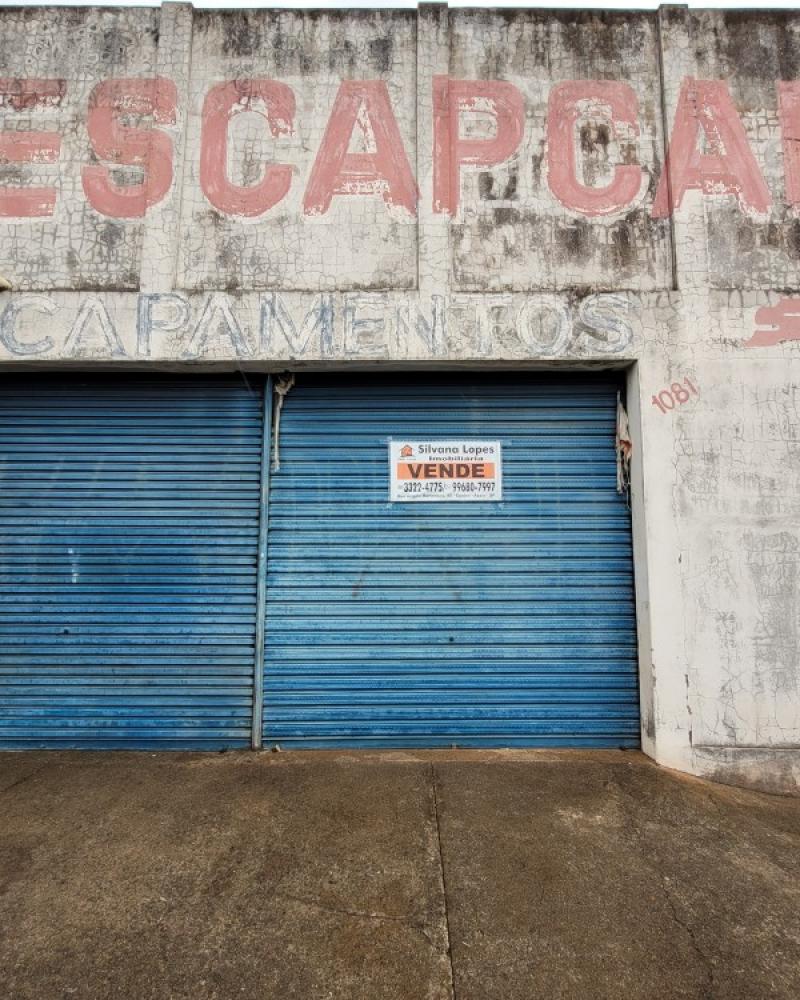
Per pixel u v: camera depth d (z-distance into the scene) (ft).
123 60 16.01
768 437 14.96
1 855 10.43
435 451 15.94
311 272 15.43
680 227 15.49
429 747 15.10
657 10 16.34
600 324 15.17
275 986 7.83
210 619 15.31
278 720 15.06
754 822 12.27
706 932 8.96
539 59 16.19
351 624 15.37
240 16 16.19
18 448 15.72
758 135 15.92
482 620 15.46
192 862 10.27
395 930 8.79
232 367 15.37
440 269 15.29
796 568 14.62
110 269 15.28
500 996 7.73
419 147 15.67
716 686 14.34
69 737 14.93
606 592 15.53
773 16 16.30
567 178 15.81
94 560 15.46
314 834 11.07
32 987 7.75
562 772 13.70
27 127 15.75
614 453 15.99
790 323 15.24
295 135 15.84
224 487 15.74
